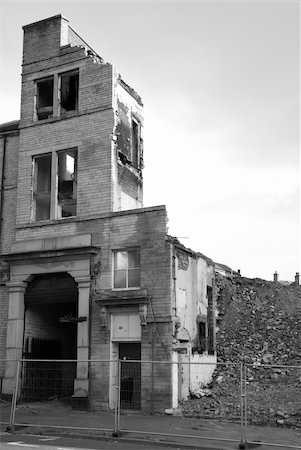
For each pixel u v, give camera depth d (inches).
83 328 734.5
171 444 447.5
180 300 746.2
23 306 801.6
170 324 685.9
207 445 444.5
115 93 808.9
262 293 1040.2
